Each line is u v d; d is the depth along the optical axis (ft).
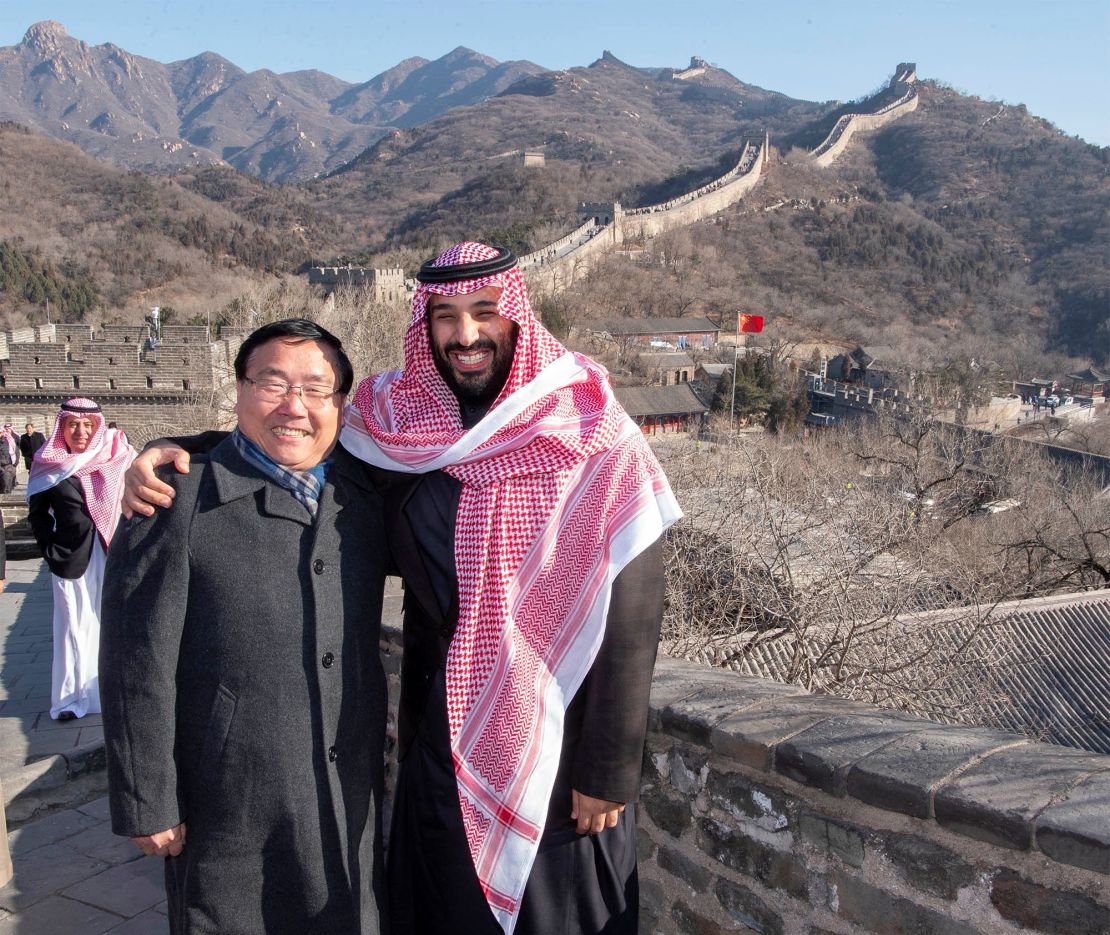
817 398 171.12
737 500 27.43
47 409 84.89
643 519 6.74
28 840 12.51
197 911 7.06
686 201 379.35
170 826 6.86
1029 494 62.49
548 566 6.89
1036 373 280.92
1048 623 47.52
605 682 6.78
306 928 7.13
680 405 161.58
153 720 6.75
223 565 6.93
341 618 7.15
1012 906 6.48
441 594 7.23
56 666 17.79
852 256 360.07
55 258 296.10
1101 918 6.11
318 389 7.23
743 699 8.48
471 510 7.01
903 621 27.78
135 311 253.44
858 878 7.29
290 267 329.72
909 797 6.81
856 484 31.30
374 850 7.58
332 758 7.13
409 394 7.81
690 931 8.55
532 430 6.88
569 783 7.10
